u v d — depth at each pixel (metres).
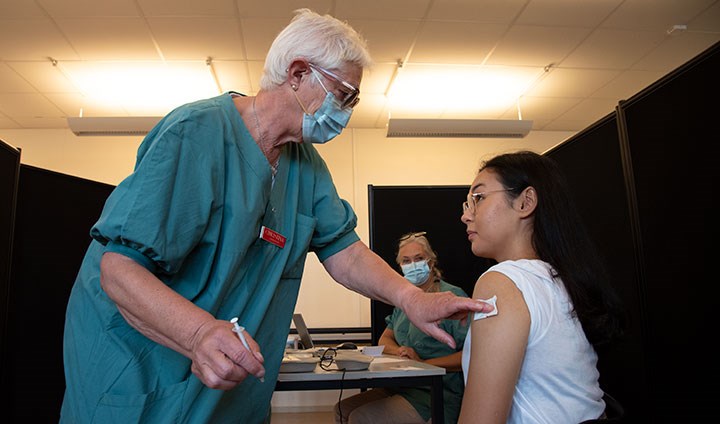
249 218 0.90
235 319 0.66
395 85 4.33
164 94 4.37
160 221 0.75
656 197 1.83
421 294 1.00
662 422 1.80
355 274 1.17
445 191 3.49
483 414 0.81
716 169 1.55
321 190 1.19
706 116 1.60
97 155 5.08
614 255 2.11
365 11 3.27
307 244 1.09
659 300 1.82
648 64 4.02
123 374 0.79
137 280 0.72
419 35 3.56
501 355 0.83
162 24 3.34
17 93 4.30
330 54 0.96
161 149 0.78
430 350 2.33
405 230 3.41
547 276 0.94
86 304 0.86
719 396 1.55
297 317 2.70
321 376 1.72
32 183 2.25
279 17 3.30
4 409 2.02
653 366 1.85
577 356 0.89
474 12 3.32
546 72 4.13
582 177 2.35
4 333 2.01
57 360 2.26
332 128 1.02
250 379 0.95
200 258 0.86
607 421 0.84
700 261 1.63
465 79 4.24
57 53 3.68
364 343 4.72
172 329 0.68
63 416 0.86
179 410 0.80
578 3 3.25
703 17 3.41
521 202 1.05
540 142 5.50
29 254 2.21
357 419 2.10
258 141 0.99
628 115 1.99
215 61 3.83
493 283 0.90
